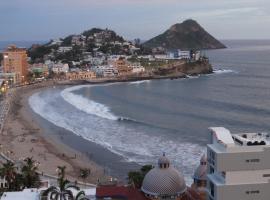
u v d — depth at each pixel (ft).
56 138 583.99
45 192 298.15
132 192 279.90
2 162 456.45
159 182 270.67
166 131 610.65
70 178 421.18
